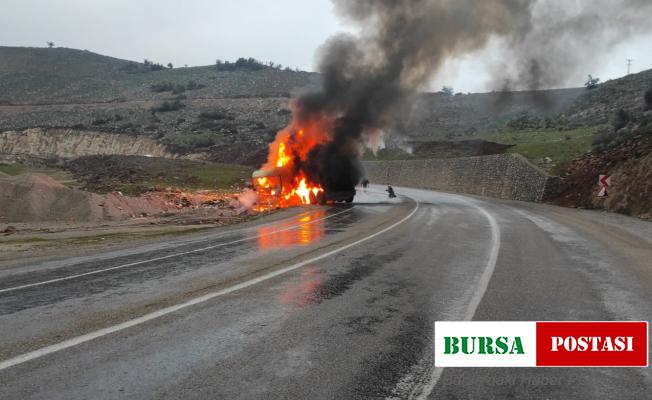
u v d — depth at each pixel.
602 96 71.44
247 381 4.25
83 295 7.34
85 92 189.25
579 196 27.38
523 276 8.83
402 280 8.48
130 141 98.50
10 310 6.48
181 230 18.22
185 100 146.00
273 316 6.27
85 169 59.66
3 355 4.80
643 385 4.41
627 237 14.23
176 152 91.38
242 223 19.41
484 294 7.48
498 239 13.77
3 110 140.75
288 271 9.24
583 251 11.70
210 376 4.34
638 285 8.13
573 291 7.69
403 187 59.47
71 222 21.88
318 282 8.30
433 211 23.50
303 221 19.11
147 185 42.78
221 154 86.88
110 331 5.59
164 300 7.04
